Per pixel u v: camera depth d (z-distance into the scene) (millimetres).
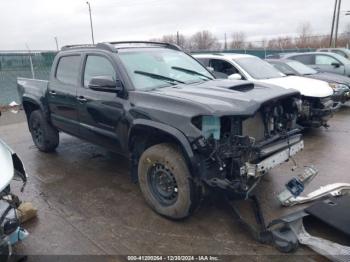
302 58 12531
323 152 5820
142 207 3947
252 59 7988
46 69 13695
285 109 3877
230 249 3123
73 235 3400
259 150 3250
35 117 5887
